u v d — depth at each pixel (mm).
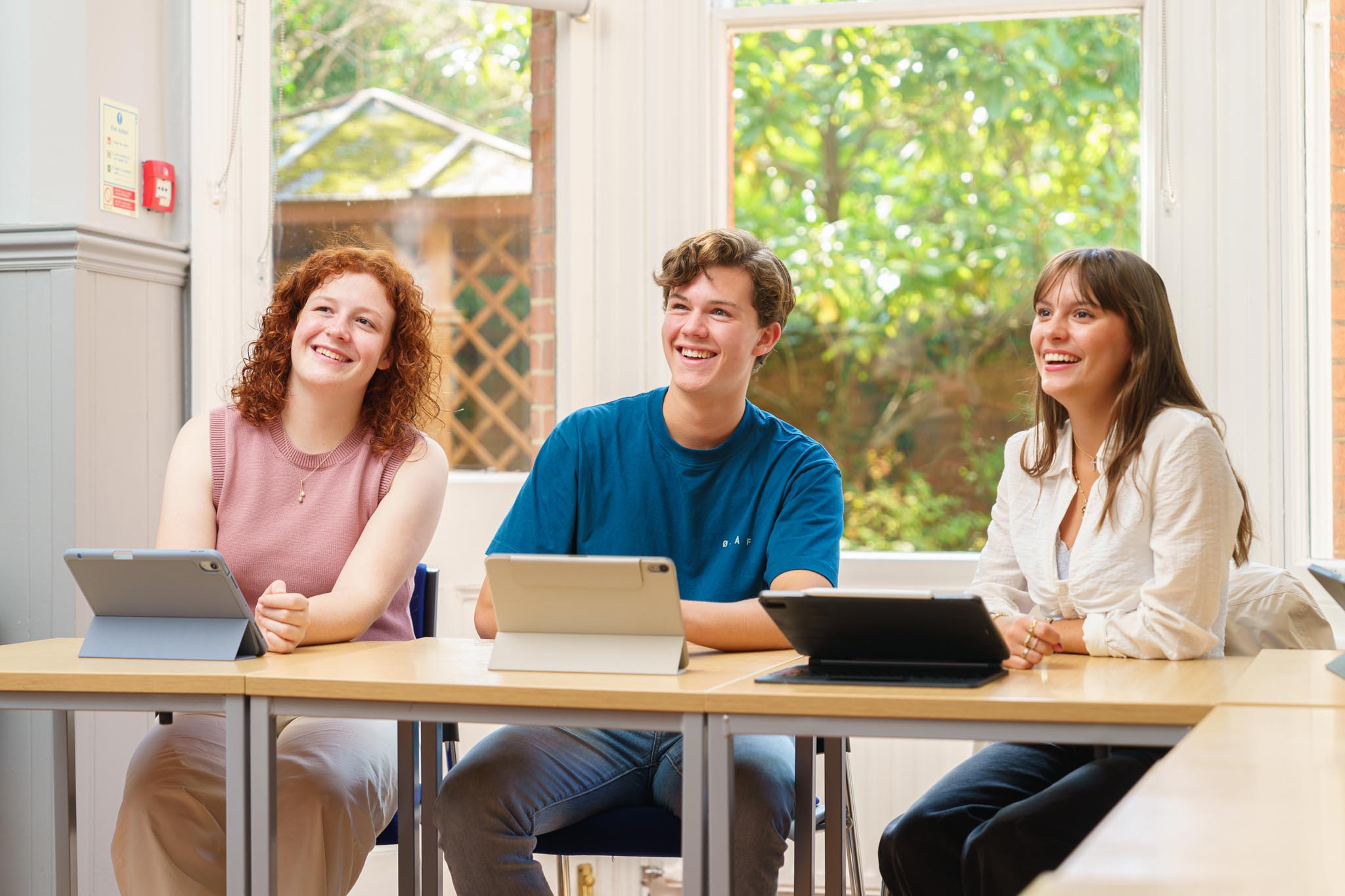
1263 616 2078
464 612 3062
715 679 1553
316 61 3154
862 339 3148
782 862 1884
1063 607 1899
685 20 3051
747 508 2068
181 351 3037
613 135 3064
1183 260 2873
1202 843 784
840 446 3158
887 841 1844
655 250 3053
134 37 2889
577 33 3068
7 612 2701
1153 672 1599
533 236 3127
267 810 1564
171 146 3016
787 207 3164
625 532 2090
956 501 3102
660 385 3051
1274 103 2822
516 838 1837
